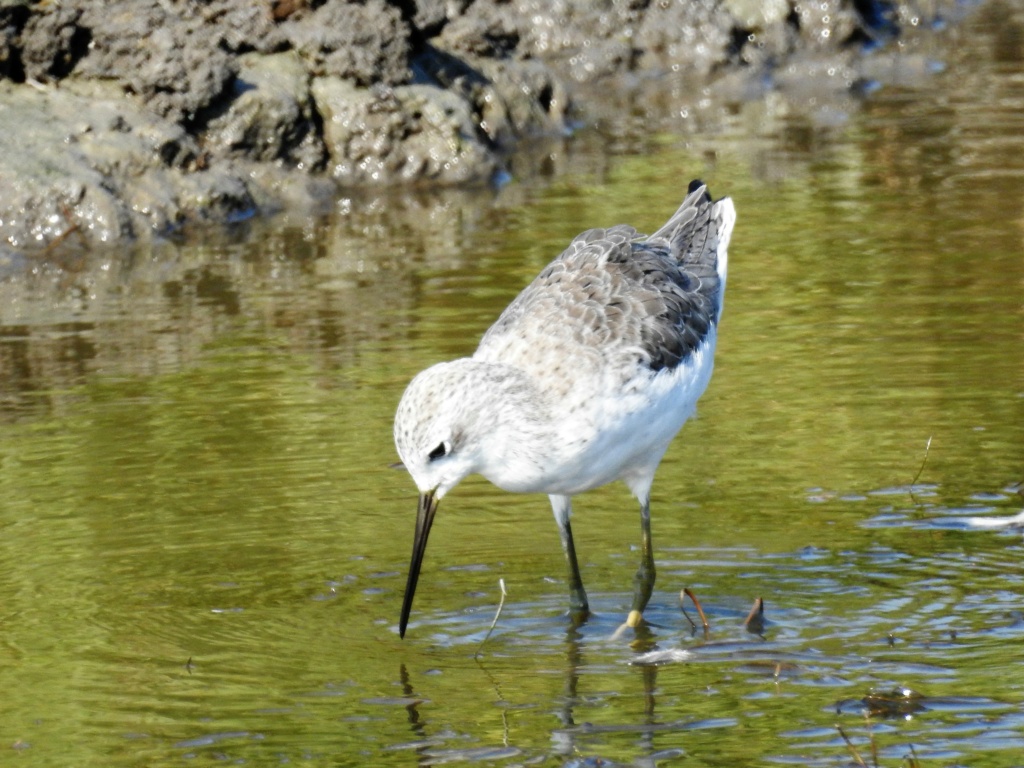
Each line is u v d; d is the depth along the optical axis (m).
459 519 11.29
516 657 9.06
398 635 9.38
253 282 17.11
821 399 13.07
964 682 8.38
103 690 8.62
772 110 25.19
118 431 12.71
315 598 9.91
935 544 10.41
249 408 13.15
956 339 14.30
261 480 11.73
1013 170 20.34
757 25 28.34
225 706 8.41
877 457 11.87
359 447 12.31
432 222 19.47
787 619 9.40
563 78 27.44
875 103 25.19
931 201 19.09
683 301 10.27
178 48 20.55
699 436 12.48
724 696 8.39
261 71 21.45
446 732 8.06
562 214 19.34
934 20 31.28
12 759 7.84
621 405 9.48
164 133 19.91
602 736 7.95
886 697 8.21
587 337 9.54
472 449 9.17
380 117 21.53
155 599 9.88
